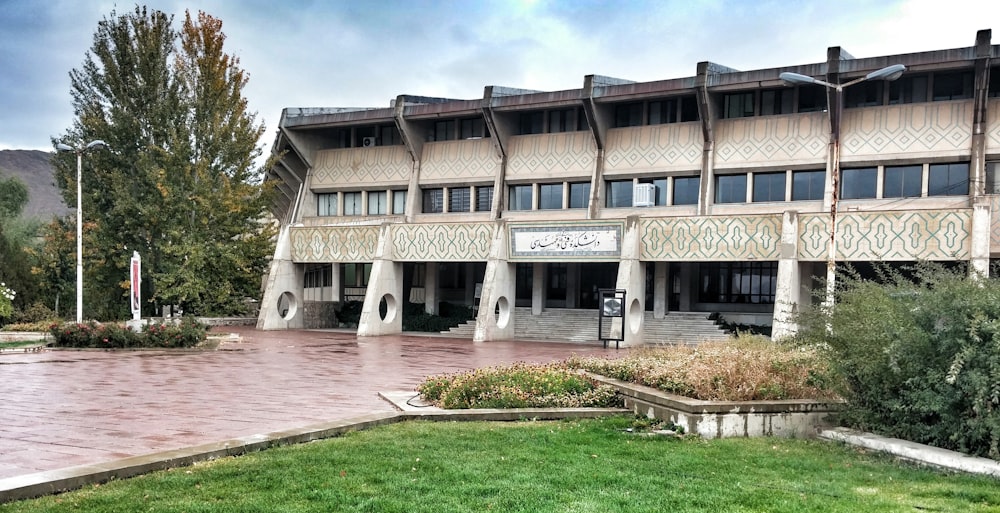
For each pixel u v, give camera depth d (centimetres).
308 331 3881
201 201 3691
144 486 667
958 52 2920
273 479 701
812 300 3203
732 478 760
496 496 661
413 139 4112
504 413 1117
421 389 1324
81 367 1859
